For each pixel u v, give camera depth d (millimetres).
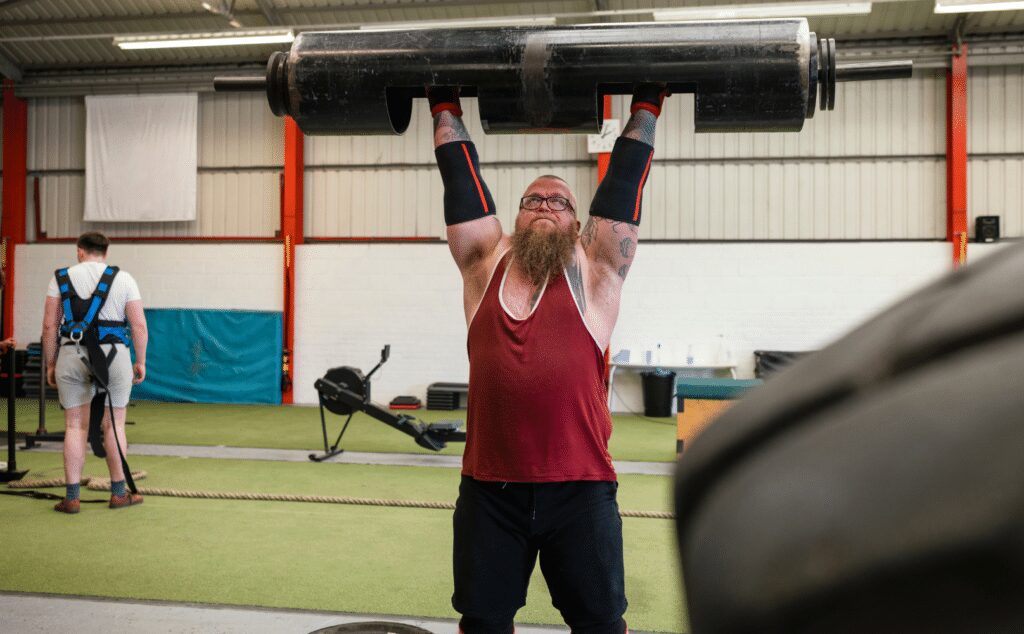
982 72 9922
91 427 4422
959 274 161
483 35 1665
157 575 3338
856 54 9992
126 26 11023
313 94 1727
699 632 161
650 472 5906
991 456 122
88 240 4375
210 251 11336
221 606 2963
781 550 140
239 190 11461
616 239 1871
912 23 9781
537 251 1833
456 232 1933
